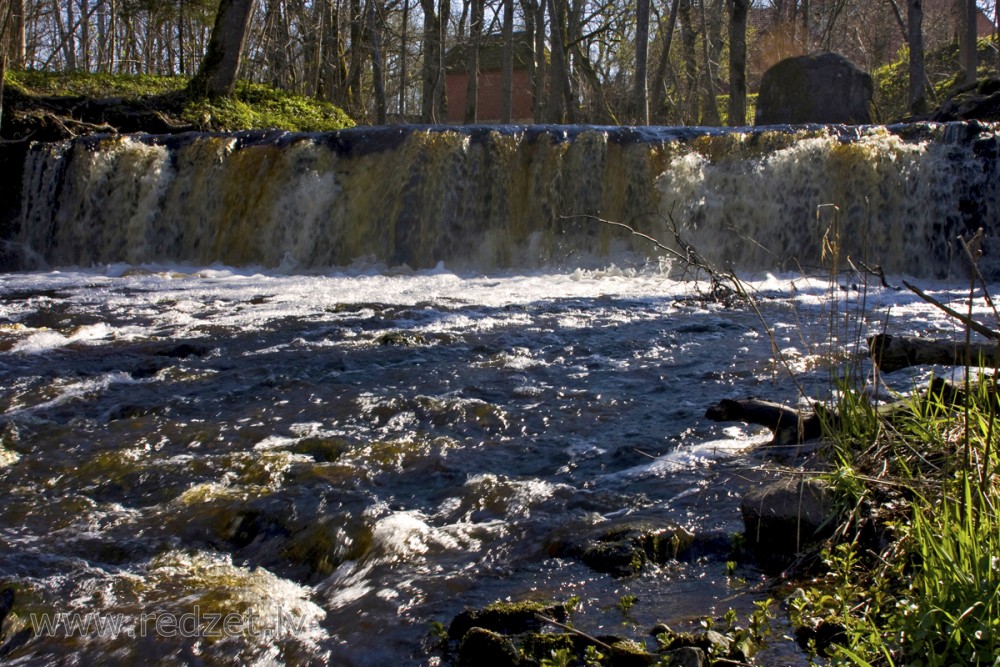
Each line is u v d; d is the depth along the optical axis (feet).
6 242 59.77
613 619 10.49
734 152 52.95
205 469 16.56
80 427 19.61
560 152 54.24
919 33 84.38
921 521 9.98
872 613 9.63
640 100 90.43
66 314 34.65
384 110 106.32
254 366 25.00
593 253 53.42
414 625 10.82
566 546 12.60
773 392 20.71
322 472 16.24
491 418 19.63
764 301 35.65
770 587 11.02
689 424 18.47
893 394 15.70
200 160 58.39
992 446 11.24
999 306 33.71
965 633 8.29
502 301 37.45
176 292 41.55
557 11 111.55
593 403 20.70
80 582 12.38
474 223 54.44
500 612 10.48
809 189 51.11
